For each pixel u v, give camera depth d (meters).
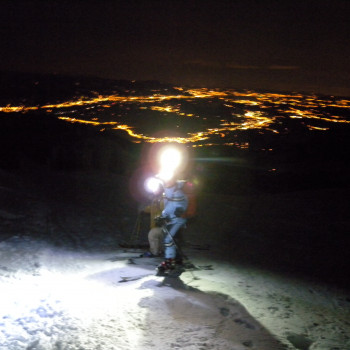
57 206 10.13
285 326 4.57
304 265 7.13
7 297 4.89
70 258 6.66
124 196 12.03
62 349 3.77
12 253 6.59
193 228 9.10
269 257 7.48
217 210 10.91
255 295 5.45
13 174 13.65
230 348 3.93
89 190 12.58
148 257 6.85
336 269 7.02
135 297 4.95
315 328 4.61
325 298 5.66
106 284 5.48
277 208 11.44
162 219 5.93
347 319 4.98
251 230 9.27
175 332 4.15
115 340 3.95
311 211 11.20
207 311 4.66
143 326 4.23
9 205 9.49
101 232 8.35
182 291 5.27
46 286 5.34
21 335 3.98
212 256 7.26
